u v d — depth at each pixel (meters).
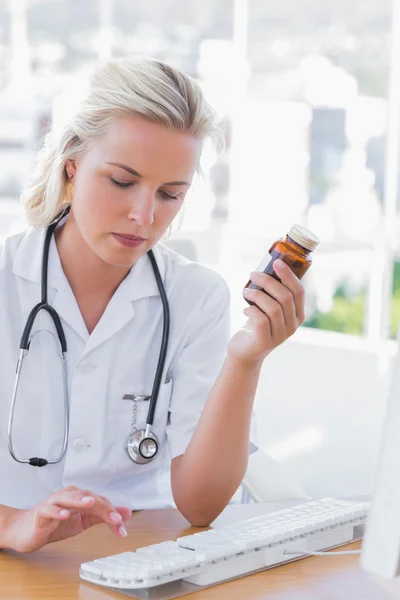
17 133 5.91
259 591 0.98
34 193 1.38
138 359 1.38
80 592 0.97
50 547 1.12
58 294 1.36
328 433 3.81
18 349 1.34
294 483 1.54
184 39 6.25
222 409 1.28
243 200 6.06
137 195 1.20
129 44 6.26
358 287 6.78
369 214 6.08
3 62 6.06
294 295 1.19
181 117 1.18
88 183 1.21
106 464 1.35
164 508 1.39
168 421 1.42
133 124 1.18
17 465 1.33
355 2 6.09
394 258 5.86
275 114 6.17
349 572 1.06
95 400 1.34
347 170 6.17
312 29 6.17
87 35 6.20
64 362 1.34
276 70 6.19
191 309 1.45
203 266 1.51
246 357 1.25
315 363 4.91
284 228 6.16
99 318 1.40
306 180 6.20
